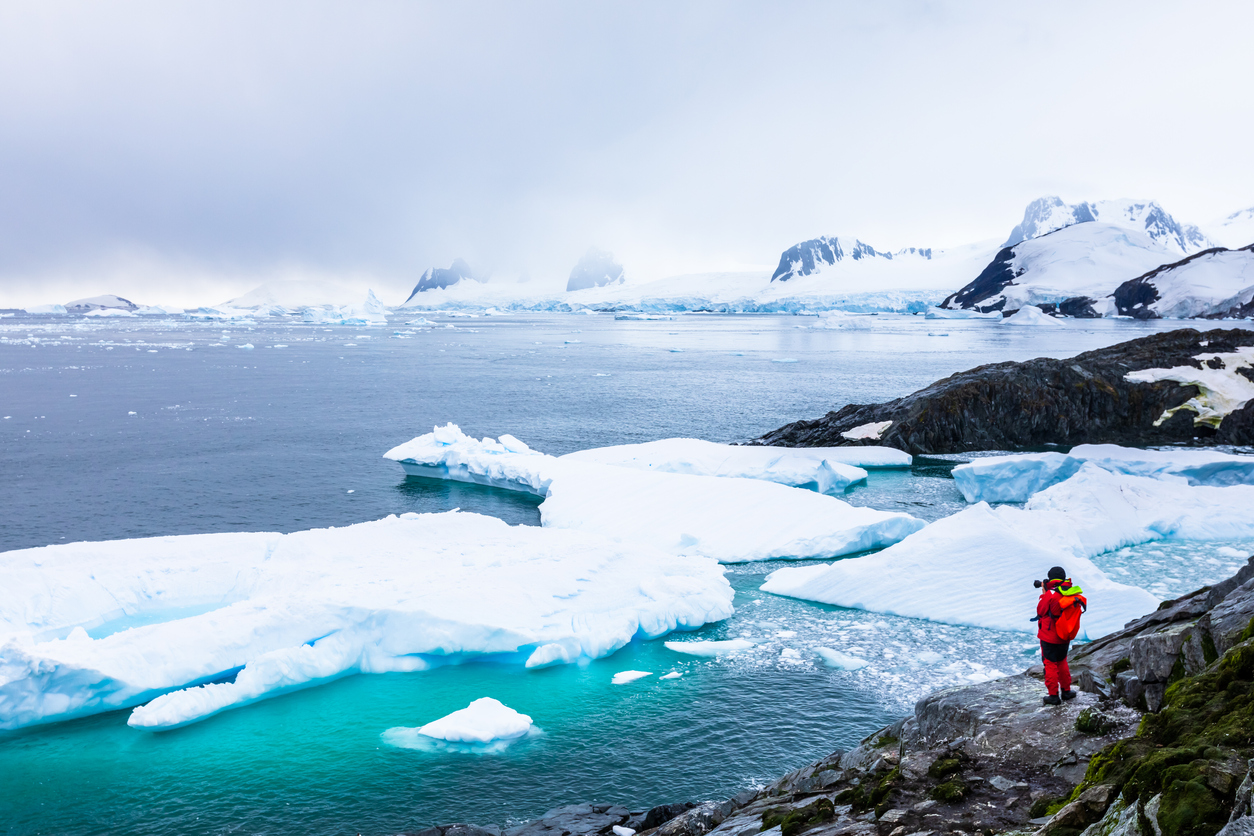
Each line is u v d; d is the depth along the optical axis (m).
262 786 18.11
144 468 53.03
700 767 18.58
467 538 32.88
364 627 24.12
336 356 149.25
